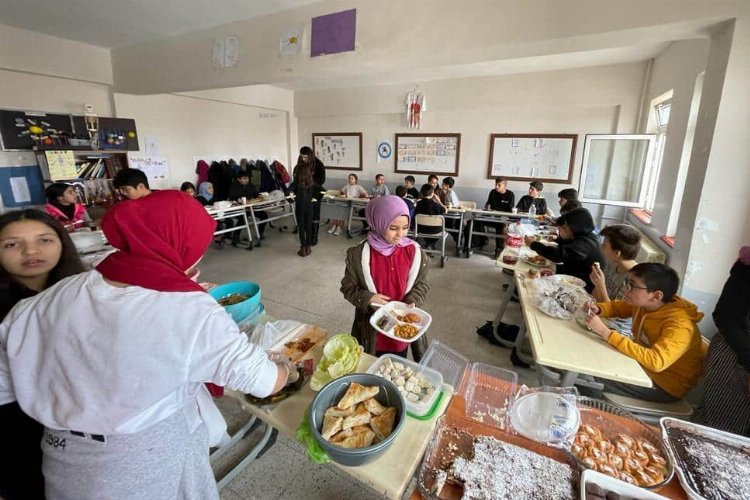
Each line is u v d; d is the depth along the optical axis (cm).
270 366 81
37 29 340
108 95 441
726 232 182
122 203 71
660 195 341
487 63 464
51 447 73
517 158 581
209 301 73
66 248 114
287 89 710
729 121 172
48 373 66
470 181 625
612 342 139
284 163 755
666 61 380
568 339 145
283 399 103
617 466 84
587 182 457
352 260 155
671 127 337
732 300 122
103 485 69
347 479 155
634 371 125
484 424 97
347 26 252
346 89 676
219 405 197
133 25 323
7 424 85
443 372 127
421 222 446
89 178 433
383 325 139
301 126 758
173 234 71
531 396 106
